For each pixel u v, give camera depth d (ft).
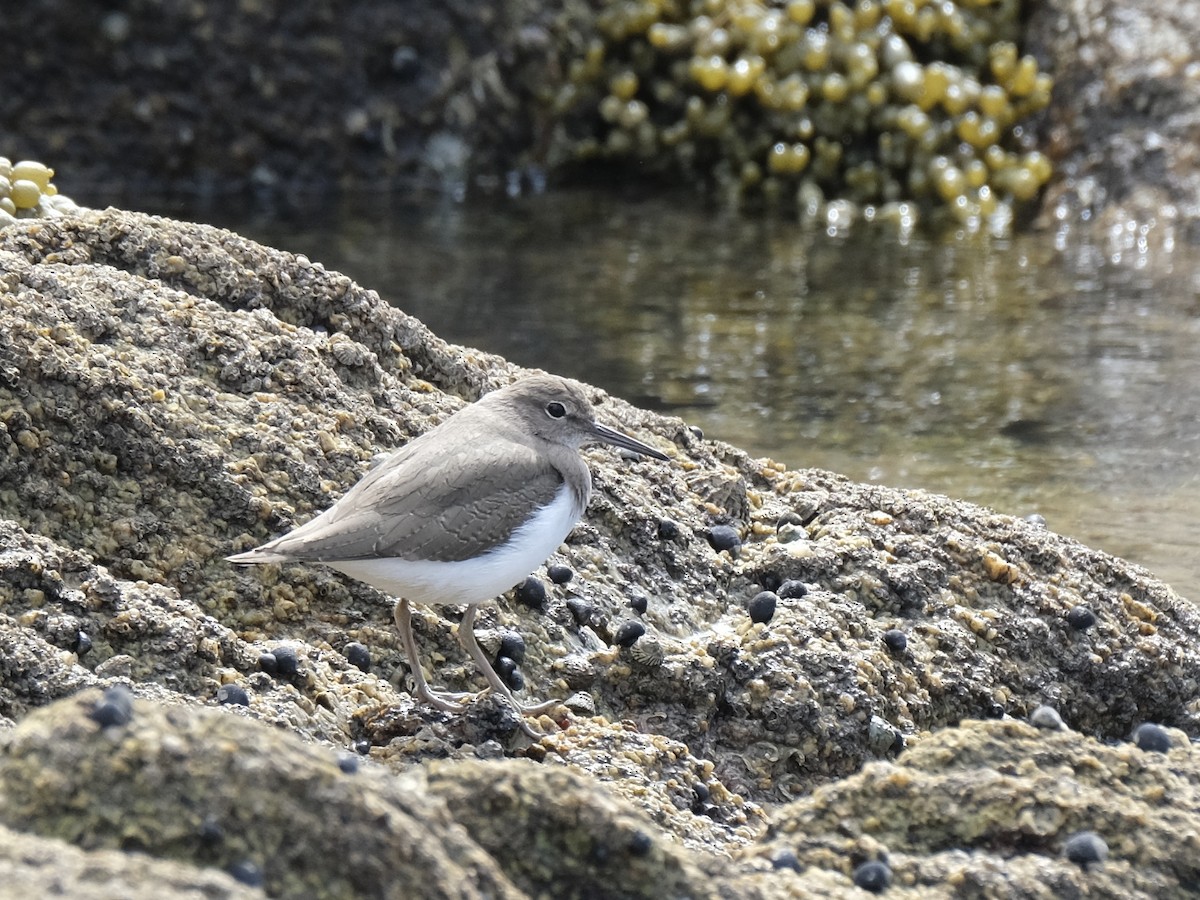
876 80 89.92
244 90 88.84
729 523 39.96
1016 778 25.50
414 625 34.14
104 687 28.55
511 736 31.60
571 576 36.47
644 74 94.22
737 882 22.86
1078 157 87.71
